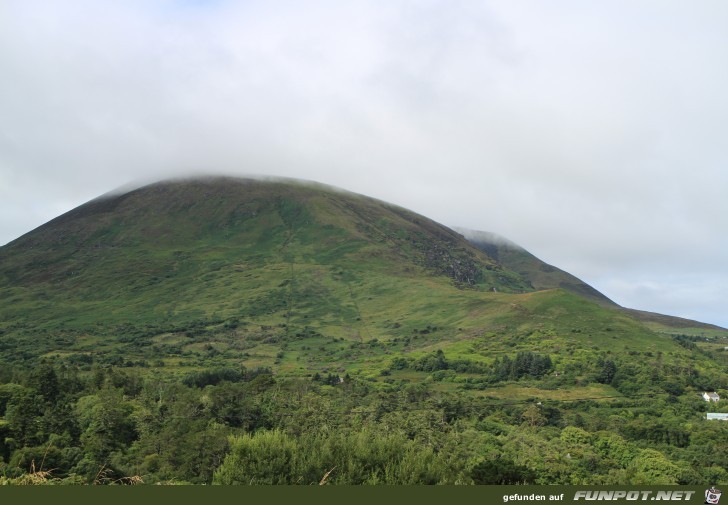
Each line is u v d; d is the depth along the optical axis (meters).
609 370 193.62
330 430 111.25
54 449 89.88
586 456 108.19
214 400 127.25
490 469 85.06
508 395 177.88
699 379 193.12
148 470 95.19
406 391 159.12
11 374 142.38
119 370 165.25
